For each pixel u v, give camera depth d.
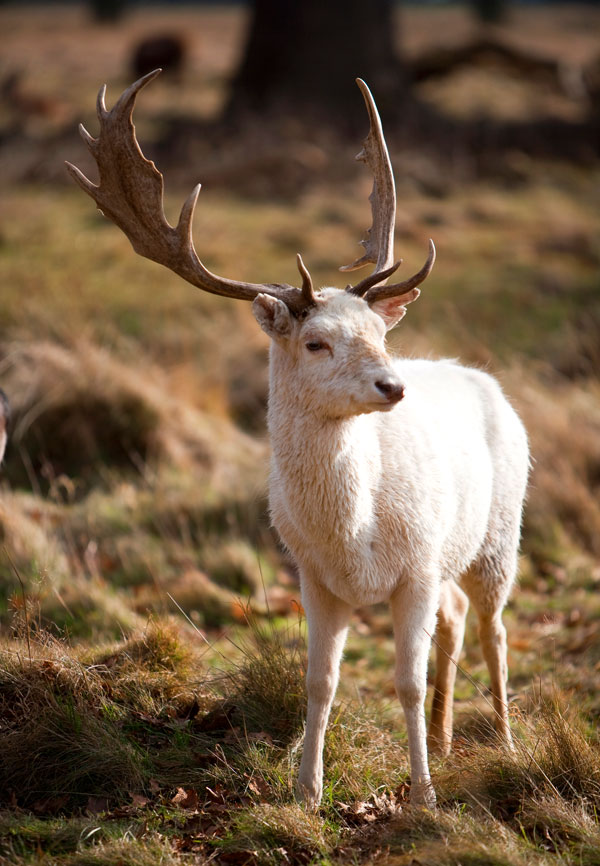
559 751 11.51
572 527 21.05
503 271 36.84
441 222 42.59
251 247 37.56
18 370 23.62
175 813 10.88
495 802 11.20
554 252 39.97
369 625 18.09
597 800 11.04
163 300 31.56
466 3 198.50
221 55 108.44
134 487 21.67
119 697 12.80
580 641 16.56
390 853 10.26
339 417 10.90
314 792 11.26
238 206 44.12
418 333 29.25
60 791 11.34
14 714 12.19
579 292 34.78
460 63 63.69
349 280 34.00
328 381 10.66
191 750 12.08
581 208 46.81
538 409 23.38
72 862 9.92
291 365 11.16
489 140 54.94
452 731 13.43
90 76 85.25
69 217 41.53
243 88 57.88
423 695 11.37
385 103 55.53
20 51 107.44
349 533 11.11
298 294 11.20
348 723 12.80
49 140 51.09
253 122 52.62
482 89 74.00
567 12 181.12
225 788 11.48
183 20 167.75
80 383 23.22
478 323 31.22
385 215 12.47
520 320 31.80
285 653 13.76
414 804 10.95
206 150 50.66
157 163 49.59
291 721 12.71
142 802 11.08
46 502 20.84
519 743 12.02
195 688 13.34
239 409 26.16
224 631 17.00
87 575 18.52
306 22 56.19
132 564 18.91
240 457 23.30
